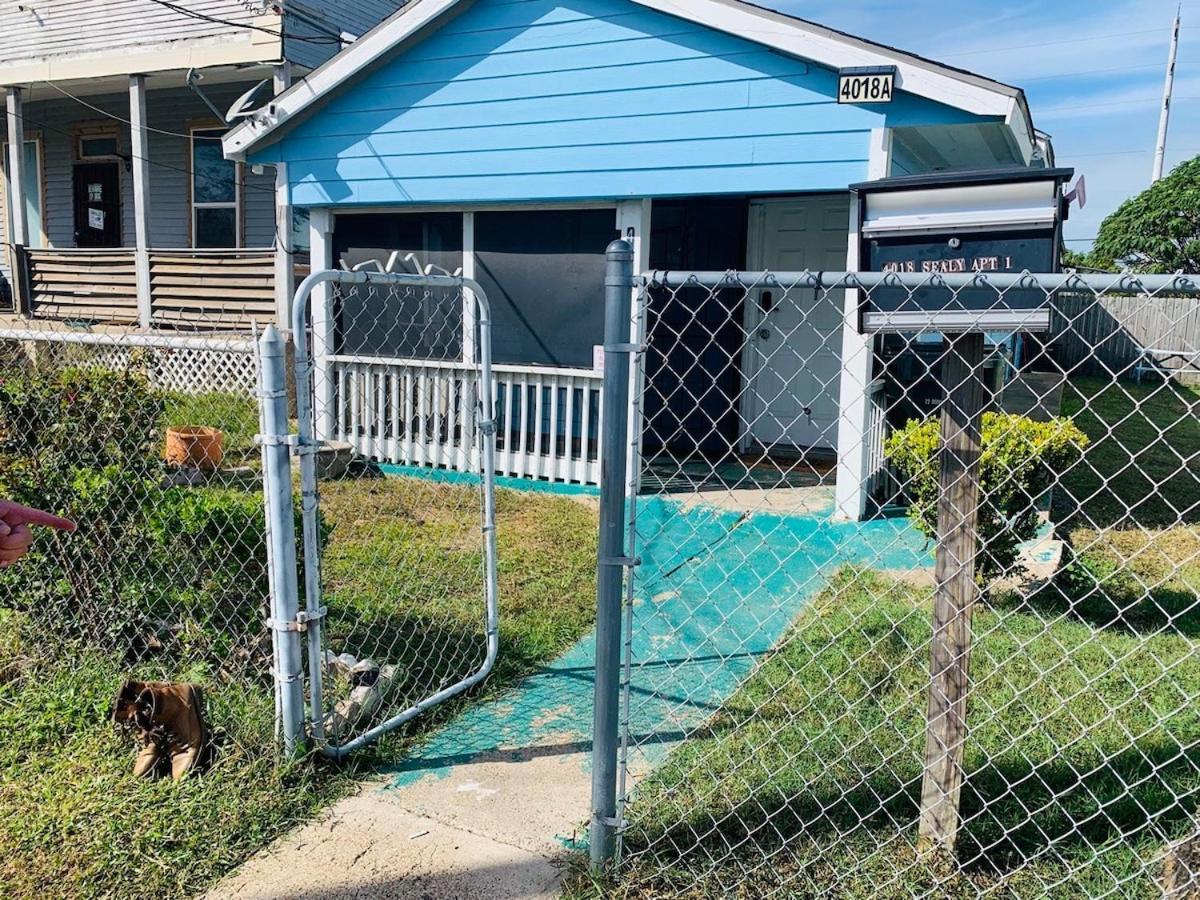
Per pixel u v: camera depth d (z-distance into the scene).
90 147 14.27
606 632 2.63
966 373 2.42
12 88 12.53
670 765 3.25
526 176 7.64
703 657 4.31
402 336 8.65
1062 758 3.15
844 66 6.29
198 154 13.26
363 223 8.77
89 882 2.68
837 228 8.45
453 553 5.85
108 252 11.91
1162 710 3.55
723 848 2.77
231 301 10.99
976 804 2.94
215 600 3.86
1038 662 4.05
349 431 8.93
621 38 7.12
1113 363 17.38
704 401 8.82
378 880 2.70
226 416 7.79
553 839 2.90
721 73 6.82
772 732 3.36
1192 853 2.42
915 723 3.48
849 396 6.56
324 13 11.70
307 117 8.44
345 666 3.92
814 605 4.79
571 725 3.67
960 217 2.29
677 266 8.74
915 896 2.53
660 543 6.10
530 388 8.38
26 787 3.14
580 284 7.95
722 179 6.93
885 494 7.31
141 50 11.95
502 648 4.37
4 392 4.12
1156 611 4.84
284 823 2.97
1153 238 24.16
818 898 2.54
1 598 4.28
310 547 3.21
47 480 4.12
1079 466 9.50
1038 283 2.11
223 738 3.34
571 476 7.88
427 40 7.85
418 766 3.36
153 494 4.14
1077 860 2.67
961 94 6.00
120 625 3.99
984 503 4.52
